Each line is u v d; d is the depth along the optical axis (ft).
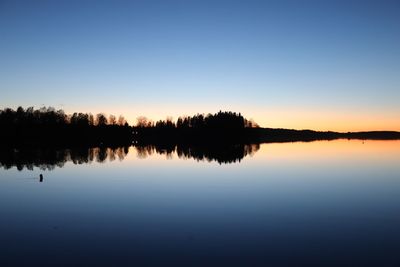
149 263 51.55
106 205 88.58
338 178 135.74
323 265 50.72
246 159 220.84
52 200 95.20
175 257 53.67
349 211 81.51
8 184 122.52
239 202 91.76
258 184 121.49
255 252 55.62
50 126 481.05
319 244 59.06
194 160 214.07
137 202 92.12
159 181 129.18
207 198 97.14
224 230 67.00
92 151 296.92
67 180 131.64
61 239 62.03
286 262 51.80
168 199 95.81
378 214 78.54
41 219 75.36
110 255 54.49
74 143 426.51
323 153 273.13
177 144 452.76
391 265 50.57
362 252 55.52
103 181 129.29
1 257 53.83
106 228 68.54
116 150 315.78
